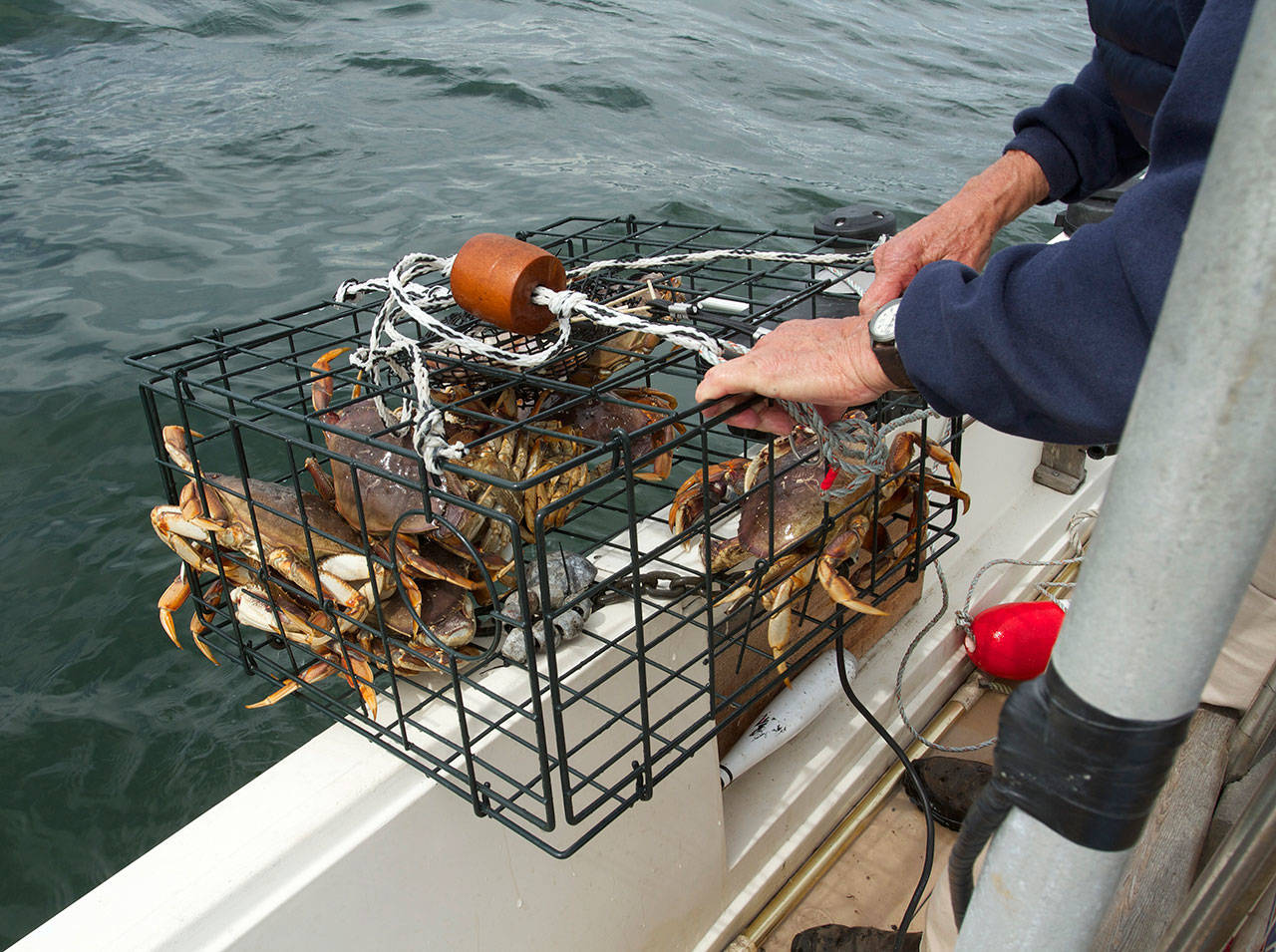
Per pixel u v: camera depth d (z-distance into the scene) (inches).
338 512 52.6
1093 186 64.2
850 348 39.8
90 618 112.3
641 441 62.7
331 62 295.7
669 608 56.9
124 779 99.2
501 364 52.7
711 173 231.9
